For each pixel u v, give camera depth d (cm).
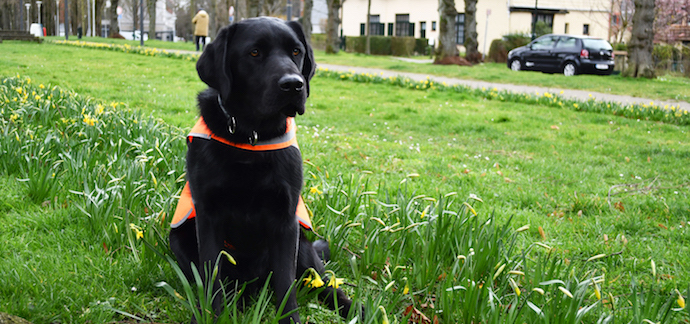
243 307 252
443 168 624
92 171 406
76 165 409
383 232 309
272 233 247
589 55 2017
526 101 1281
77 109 596
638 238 411
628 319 261
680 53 2758
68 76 1232
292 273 243
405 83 1493
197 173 241
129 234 292
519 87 1598
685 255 375
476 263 280
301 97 245
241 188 238
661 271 348
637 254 377
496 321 231
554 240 396
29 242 315
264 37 248
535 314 236
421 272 286
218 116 245
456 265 261
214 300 235
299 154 260
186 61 1941
